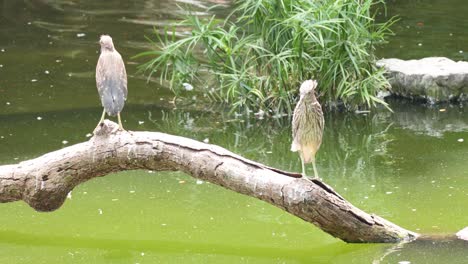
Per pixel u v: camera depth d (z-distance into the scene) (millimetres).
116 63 8344
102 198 10359
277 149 12273
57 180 8555
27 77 15961
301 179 8102
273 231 9219
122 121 13578
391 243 8617
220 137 12812
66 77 15961
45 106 14367
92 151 8414
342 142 12578
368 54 13898
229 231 9242
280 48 13922
